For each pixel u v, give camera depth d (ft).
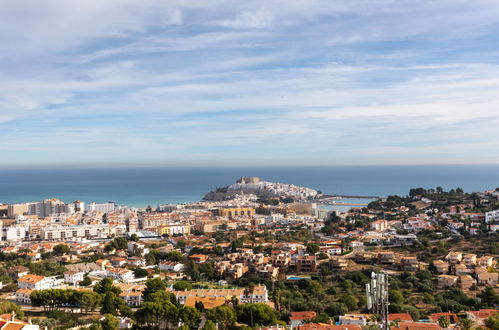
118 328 651.66
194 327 645.51
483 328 576.20
